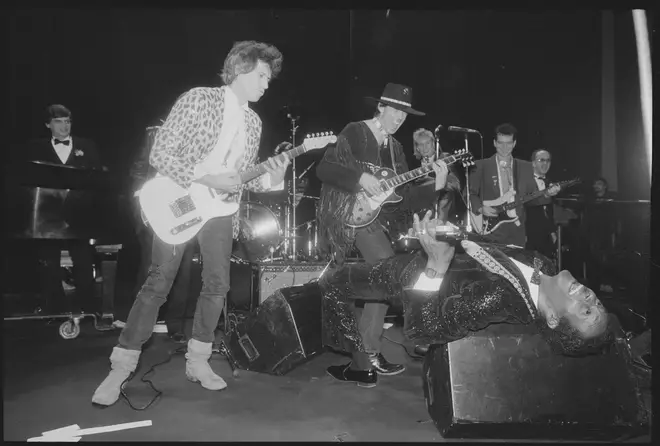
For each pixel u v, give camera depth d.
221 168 2.47
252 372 2.94
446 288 2.10
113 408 2.38
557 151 7.36
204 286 2.65
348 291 2.61
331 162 2.76
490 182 3.98
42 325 4.15
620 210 6.37
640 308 4.39
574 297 1.85
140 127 6.85
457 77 7.25
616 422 1.94
